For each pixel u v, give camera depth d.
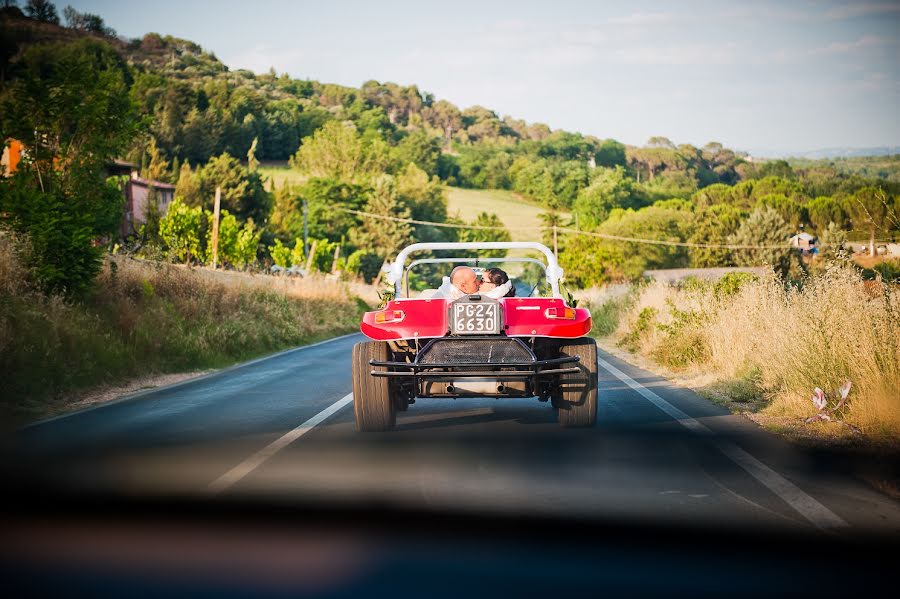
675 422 8.63
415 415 9.30
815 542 4.58
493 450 7.12
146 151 126.88
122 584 4.00
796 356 10.07
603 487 5.80
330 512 5.21
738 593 3.86
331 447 7.34
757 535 4.70
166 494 5.70
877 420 7.90
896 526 4.87
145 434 8.25
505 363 7.27
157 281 21.42
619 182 173.88
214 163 90.19
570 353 8.01
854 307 10.14
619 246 108.44
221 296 23.66
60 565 4.27
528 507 5.29
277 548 4.53
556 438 7.69
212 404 10.56
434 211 148.38
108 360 13.62
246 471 6.39
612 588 3.92
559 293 8.82
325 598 3.82
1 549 4.53
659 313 20.36
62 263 15.48
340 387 12.37
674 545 4.54
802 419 8.56
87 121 16.70
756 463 6.57
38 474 6.36
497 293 8.53
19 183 15.76
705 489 5.74
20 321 12.59
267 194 95.12
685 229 111.19
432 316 7.67
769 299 14.05
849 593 3.86
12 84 16.27
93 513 5.24
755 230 101.12
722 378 12.23
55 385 11.84
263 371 15.30
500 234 128.88
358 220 117.62
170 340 16.47
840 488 5.76
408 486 5.85
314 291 36.16
